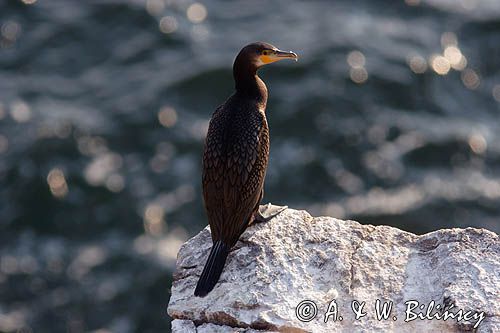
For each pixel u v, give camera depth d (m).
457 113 24.84
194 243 9.60
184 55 26.75
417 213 21.31
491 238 9.25
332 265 9.02
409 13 28.91
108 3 28.59
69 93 25.19
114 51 27.05
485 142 23.66
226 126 9.39
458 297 8.59
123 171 22.38
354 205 21.48
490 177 22.61
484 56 27.06
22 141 23.06
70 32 27.66
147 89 25.19
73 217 21.25
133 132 23.62
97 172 22.27
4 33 27.52
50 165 22.41
